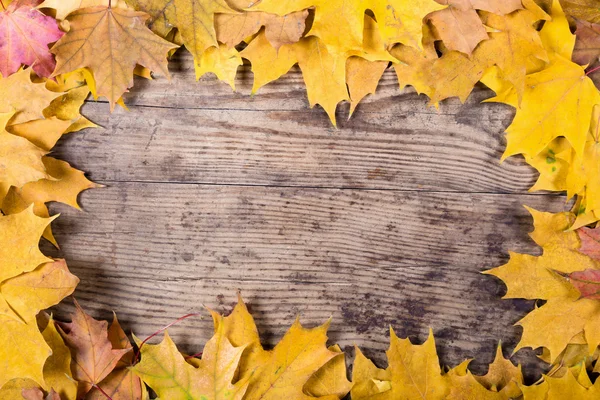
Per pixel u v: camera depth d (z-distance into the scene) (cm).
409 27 93
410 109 103
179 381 99
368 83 100
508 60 97
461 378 102
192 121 102
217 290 104
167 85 102
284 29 96
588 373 104
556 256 102
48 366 100
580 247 101
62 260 98
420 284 105
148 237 104
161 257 104
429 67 99
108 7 95
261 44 98
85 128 102
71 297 104
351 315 105
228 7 95
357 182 104
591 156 99
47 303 97
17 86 96
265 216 104
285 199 104
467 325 105
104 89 96
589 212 101
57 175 101
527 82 98
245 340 102
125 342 103
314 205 104
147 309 104
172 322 104
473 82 98
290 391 101
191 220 104
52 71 98
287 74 102
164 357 99
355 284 105
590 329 100
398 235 104
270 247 104
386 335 105
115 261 104
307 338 101
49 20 96
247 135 103
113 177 103
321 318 105
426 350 102
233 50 98
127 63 96
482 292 105
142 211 103
